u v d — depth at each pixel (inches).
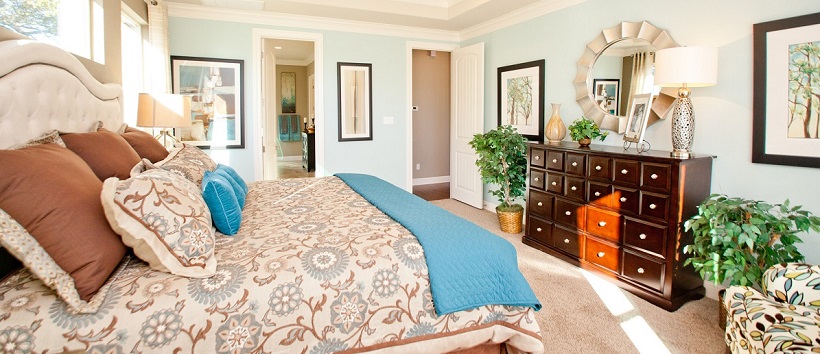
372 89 204.7
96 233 47.8
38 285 47.6
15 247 42.1
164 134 145.3
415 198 95.7
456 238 65.8
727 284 101.0
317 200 94.1
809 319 53.9
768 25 91.9
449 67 293.7
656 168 99.4
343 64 197.0
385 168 212.1
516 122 178.5
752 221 79.5
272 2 163.3
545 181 136.1
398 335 56.0
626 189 107.3
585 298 104.0
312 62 354.3
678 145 100.7
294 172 320.8
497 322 62.2
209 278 50.4
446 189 264.7
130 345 43.6
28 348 41.3
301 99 400.2
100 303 44.9
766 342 52.1
